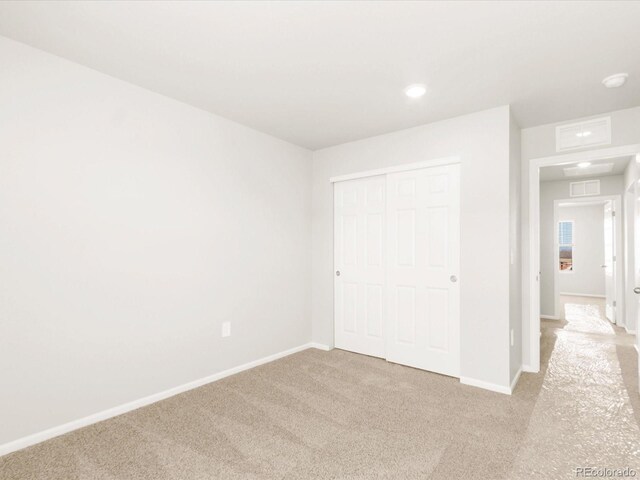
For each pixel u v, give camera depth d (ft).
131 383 8.06
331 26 5.94
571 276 29.22
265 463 6.04
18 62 6.46
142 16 5.68
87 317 7.34
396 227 11.19
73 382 7.15
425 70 7.41
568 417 7.60
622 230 16.75
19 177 6.46
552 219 18.71
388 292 11.36
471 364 9.48
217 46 6.56
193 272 9.34
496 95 8.57
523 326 10.72
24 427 6.52
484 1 5.31
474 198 9.54
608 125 9.64
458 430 7.09
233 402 8.42
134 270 8.12
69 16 5.67
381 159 11.55
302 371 10.54
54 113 6.89
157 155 8.56
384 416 7.69
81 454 6.29
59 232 6.95
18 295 6.45
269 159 11.62
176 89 8.36
